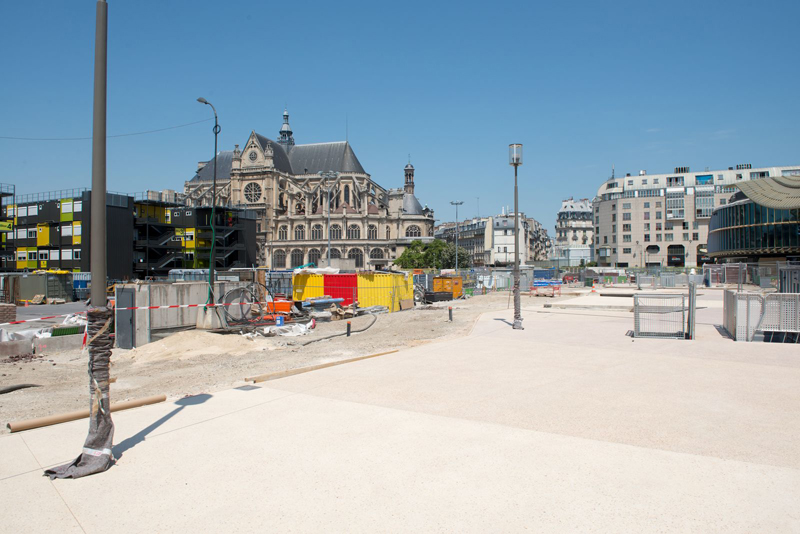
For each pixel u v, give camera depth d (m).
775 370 12.33
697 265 130.25
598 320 25.05
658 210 132.75
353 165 132.25
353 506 5.28
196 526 4.91
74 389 12.23
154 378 13.01
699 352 15.11
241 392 10.26
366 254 120.94
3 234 69.94
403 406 9.16
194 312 21.80
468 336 19.11
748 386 10.61
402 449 6.92
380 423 8.11
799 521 4.90
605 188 155.62
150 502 5.43
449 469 6.21
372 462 6.46
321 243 120.44
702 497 5.41
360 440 7.30
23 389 12.24
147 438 7.44
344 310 30.45
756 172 145.62
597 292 51.75
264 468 6.30
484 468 6.24
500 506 5.24
